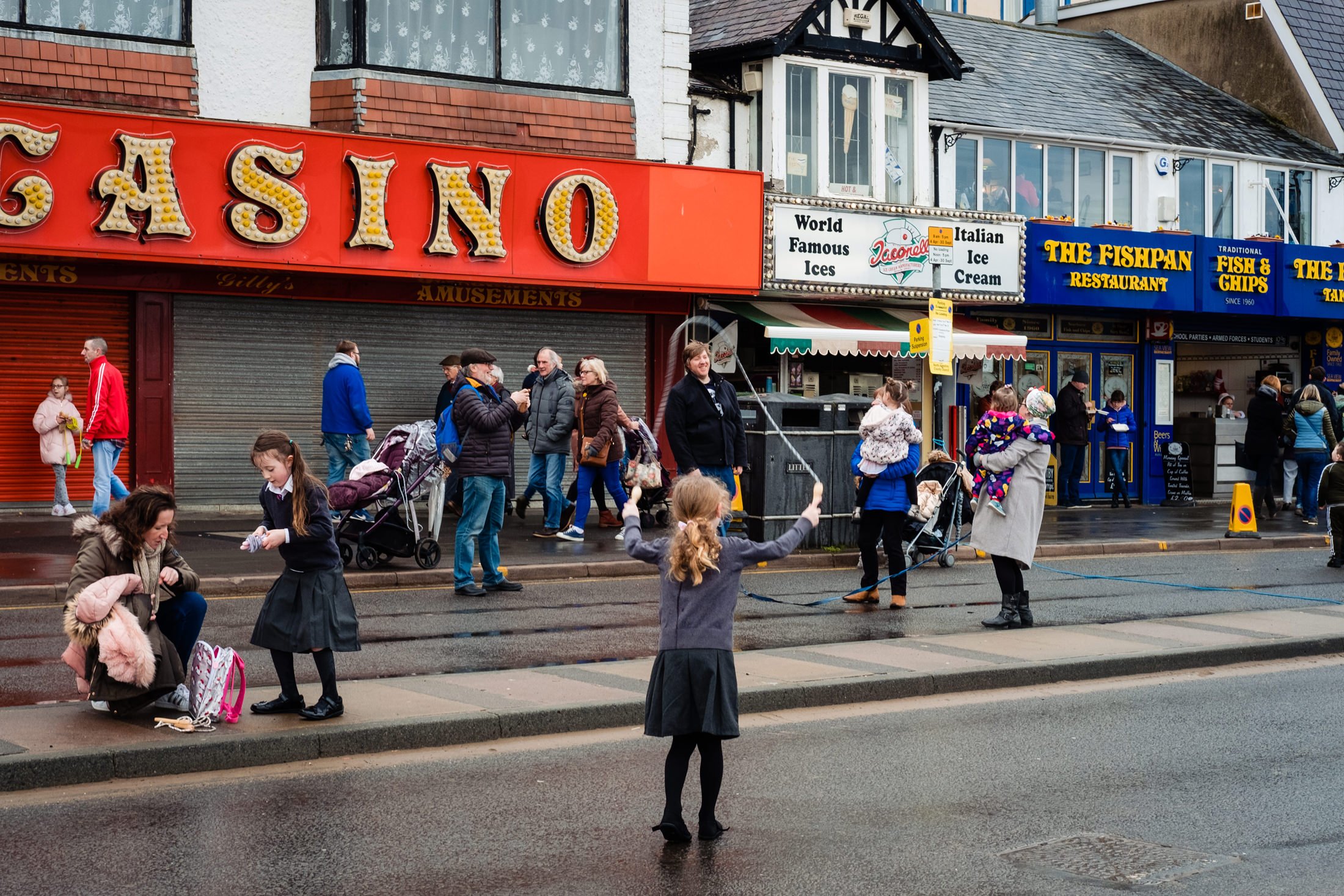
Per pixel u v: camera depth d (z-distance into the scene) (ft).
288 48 58.65
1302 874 18.79
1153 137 86.17
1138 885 18.33
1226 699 30.32
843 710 28.86
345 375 53.83
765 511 51.57
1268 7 97.60
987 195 80.33
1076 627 37.70
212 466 58.34
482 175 60.13
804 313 71.00
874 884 18.31
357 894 17.70
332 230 57.31
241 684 25.18
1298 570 52.47
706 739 20.18
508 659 32.09
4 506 54.75
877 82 74.74
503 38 62.39
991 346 74.13
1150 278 81.41
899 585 41.09
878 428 40.96
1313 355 93.50
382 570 44.42
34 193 51.83
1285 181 92.63
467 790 22.59
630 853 19.52
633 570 47.73
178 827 20.34
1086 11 108.78
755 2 74.43
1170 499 83.41
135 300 56.34
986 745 25.95
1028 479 37.40
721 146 71.72
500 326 64.59
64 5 54.39
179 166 54.39
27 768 22.12
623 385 67.97
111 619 24.06
